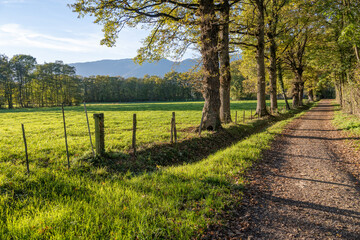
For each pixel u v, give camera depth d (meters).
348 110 24.62
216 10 13.82
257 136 13.95
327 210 4.83
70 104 90.38
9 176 5.36
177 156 9.29
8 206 4.08
